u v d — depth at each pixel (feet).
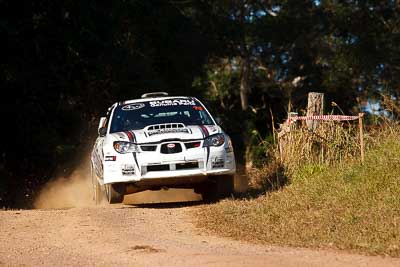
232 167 104.73
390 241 71.87
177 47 280.92
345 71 351.67
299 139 116.88
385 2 347.97
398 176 96.02
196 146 102.78
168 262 65.98
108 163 103.09
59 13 210.38
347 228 78.18
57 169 213.05
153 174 101.76
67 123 221.66
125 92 243.81
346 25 350.23
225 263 64.23
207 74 378.94
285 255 67.77
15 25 201.36
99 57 221.87
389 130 116.57
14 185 201.77
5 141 203.72
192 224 87.61
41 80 205.77
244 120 335.47
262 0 354.54
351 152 113.60
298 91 367.66
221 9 339.57
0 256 72.49
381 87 341.21
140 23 257.34
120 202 106.83
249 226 83.51
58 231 85.20
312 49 363.35
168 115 111.04
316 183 101.35
